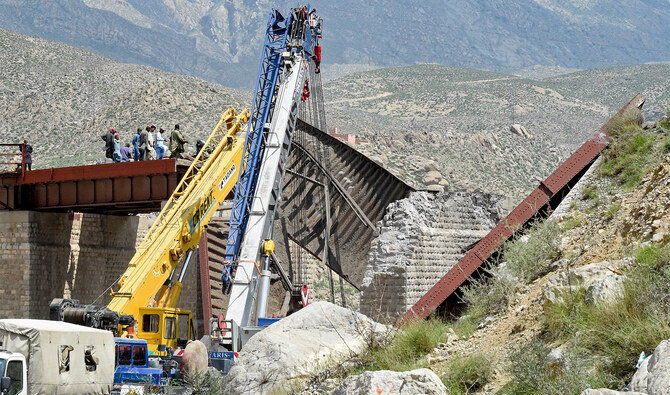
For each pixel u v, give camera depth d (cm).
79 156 16412
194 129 17175
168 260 3822
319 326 1747
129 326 2984
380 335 1672
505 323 1588
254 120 4519
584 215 2014
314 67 5188
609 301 1258
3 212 5209
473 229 4706
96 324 2883
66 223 5434
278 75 4756
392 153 16562
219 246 5519
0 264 5162
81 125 19338
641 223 1605
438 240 4462
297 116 4753
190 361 2403
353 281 5341
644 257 1366
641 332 1147
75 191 5097
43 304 5184
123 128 17775
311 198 5422
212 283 5344
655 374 927
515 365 1216
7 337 1875
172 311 3156
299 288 5094
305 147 5356
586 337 1218
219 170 4288
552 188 2305
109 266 5791
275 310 5428
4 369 1764
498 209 4869
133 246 6044
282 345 1670
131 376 2331
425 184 14175
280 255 5494
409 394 1105
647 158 2058
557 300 1361
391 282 4275
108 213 5828
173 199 4316
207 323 5112
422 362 1512
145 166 4781
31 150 5209
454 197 4684
